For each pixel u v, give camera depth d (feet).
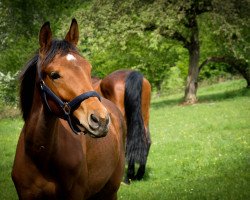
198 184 29.30
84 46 103.76
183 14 90.38
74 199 15.42
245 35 100.32
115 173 18.92
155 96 136.98
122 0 98.32
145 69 118.52
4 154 45.93
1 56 104.83
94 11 100.27
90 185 16.75
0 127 69.26
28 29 121.90
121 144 19.80
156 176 33.40
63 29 98.84
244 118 61.16
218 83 139.85
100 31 98.17
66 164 14.85
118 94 32.09
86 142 16.11
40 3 122.52
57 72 13.50
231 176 30.50
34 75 15.21
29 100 15.43
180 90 140.56
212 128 54.29
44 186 14.90
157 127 60.54
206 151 39.75
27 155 14.89
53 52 13.83
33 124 14.71
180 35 100.63
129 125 30.48
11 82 91.45
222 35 95.35
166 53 110.22
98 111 13.07
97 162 16.79
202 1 95.25
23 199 15.28
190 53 101.40
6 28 124.47
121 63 114.01
